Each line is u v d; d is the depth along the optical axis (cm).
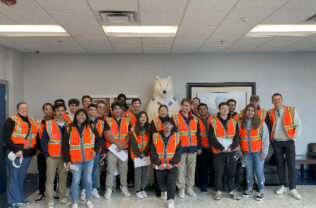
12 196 355
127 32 411
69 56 544
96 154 363
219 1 285
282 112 408
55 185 406
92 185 393
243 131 392
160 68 552
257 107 408
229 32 400
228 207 357
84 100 429
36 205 369
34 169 519
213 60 554
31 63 539
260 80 554
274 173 445
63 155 343
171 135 368
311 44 484
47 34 407
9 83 492
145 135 394
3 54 476
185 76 552
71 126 347
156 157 362
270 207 357
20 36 409
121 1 282
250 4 294
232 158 382
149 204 370
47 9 304
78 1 282
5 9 304
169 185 356
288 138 403
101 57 548
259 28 404
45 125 352
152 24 362
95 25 363
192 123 398
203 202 376
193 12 317
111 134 393
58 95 542
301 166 524
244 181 438
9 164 355
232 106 414
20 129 354
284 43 476
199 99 499
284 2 289
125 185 405
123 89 548
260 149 387
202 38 433
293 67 556
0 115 462
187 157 399
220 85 550
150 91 550
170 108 484
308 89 550
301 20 353
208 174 448
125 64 550
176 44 471
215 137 381
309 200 382
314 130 555
